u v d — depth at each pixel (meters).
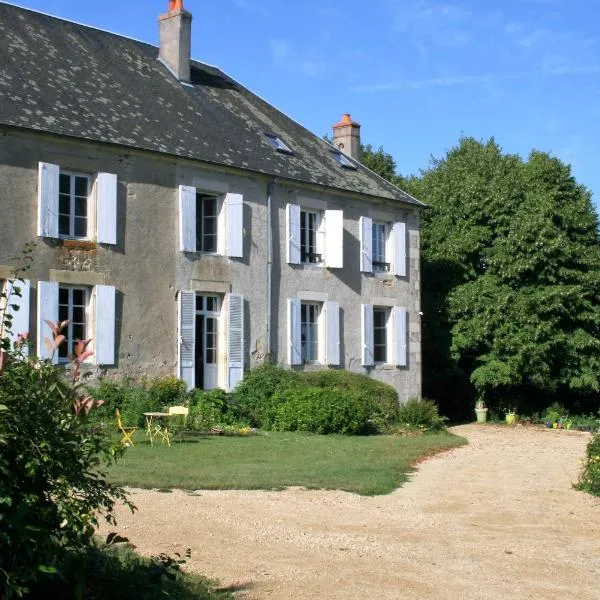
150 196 18.14
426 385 26.66
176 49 22.03
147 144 18.05
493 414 26.23
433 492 11.46
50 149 16.48
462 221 25.97
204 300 19.48
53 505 4.83
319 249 21.97
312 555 7.70
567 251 24.69
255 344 20.11
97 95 18.70
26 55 18.39
